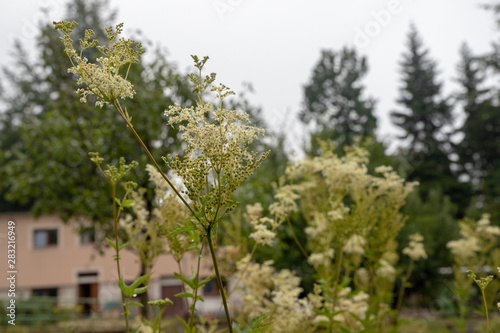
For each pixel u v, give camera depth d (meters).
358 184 4.55
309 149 12.21
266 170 9.98
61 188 9.03
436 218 15.47
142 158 6.99
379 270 5.17
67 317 14.67
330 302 4.09
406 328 5.74
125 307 2.56
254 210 4.25
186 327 2.61
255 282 4.30
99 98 2.25
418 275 13.44
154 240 3.42
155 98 7.38
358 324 4.21
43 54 9.26
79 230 9.68
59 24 2.20
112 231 9.02
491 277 2.53
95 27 21.11
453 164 41.31
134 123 7.36
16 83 28.77
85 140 8.45
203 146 2.25
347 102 41.09
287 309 4.06
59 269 26.86
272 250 7.76
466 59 45.66
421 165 34.56
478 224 6.43
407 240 13.38
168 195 3.26
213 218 2.24
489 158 39.78
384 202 4.59
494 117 38.09
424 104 45.69
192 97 7.66
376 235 4.48
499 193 30.52
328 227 4.48
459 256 6.33
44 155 9.08
